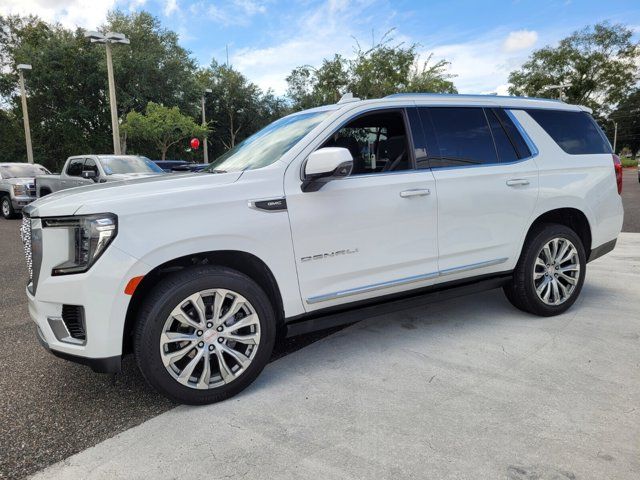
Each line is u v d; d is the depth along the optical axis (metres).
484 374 3.09
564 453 2.25
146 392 3.04
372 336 3.83
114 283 2.54
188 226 2.68
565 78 49.16
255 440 2.45
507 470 2.14
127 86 34.50
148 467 2.26
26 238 2.93
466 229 3.61
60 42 33.41
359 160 3.31
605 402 2.69
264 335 2.92
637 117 73.88
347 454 2.30
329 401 2.82
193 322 2.73
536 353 3.38
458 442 2.36
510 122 3.96
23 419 2.73
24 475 2.23
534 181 3.92
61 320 2.66
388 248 3.29
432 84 24.38
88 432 2.58
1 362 3.55
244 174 2.94
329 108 3.52
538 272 4.01
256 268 2.96
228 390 2.85
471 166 3.68
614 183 4.42
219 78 50.25
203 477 2.17
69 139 34.38
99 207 2.55
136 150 38.75
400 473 2.15
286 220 2.94
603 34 47.09
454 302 4.63
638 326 3.85
